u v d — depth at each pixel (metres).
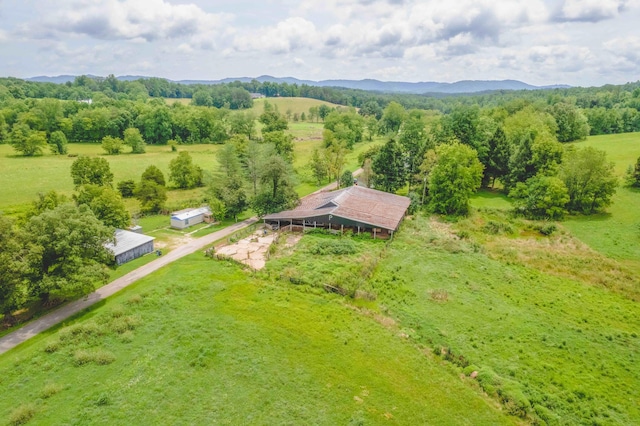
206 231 55.56
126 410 22.58
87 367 26.14
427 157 68.12
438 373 25.83
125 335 29.27
